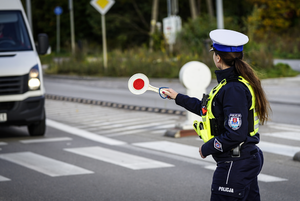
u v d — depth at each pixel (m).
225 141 4.05
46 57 50.94
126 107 17.73
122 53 39.56
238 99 4.04
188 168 8.61
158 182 7.68
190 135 11.79
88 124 14.19
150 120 14.57
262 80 26.41
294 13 58.84
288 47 45.81
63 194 7.09
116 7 75.88
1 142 11.66
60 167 8.81
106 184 7.60
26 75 11.61
